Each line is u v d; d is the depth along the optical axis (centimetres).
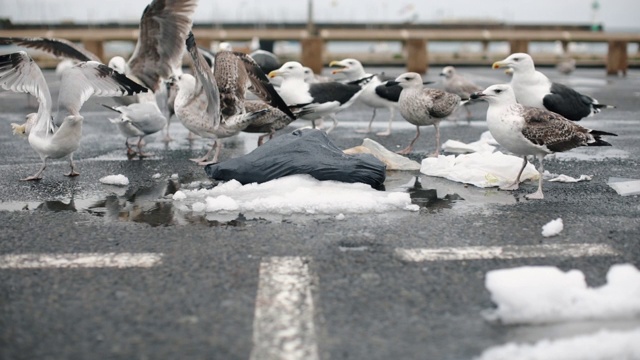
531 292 376
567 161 845
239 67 766
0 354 336
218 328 363
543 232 528
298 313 381
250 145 975
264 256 475
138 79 821
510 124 658
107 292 411
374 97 1067
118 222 565
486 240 514
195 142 1009
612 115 1322
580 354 337
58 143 709
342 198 605
